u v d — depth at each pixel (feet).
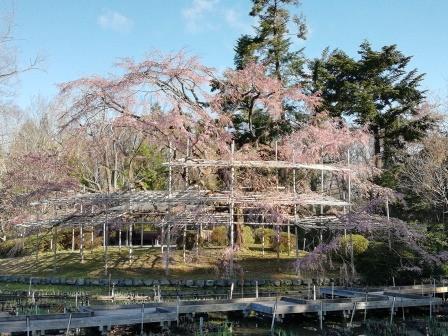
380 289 47.26
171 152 61.46
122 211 61.93
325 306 37.88
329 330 35.55
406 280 55.01
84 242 78.89
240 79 62.13
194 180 64.95
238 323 37.19
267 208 56.90
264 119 77.36
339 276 57.82
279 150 68.18
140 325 33.96
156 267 60.75
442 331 34.65
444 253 53.16
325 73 89.15
